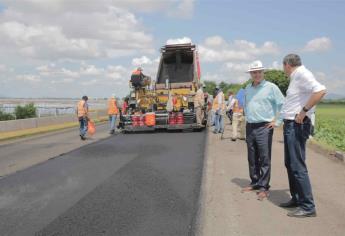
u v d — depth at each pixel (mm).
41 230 5789
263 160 7105
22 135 18984
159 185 8211
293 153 5906
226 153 11883
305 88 5809
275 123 7008
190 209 6574
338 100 93500
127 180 8734
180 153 12258
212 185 7988
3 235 5645
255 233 5348
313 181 7977
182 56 21031
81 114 16906
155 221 6035
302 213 5906
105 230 5719
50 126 23641
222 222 5836
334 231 5316
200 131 19172
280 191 7375
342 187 7488
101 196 7488
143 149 13297
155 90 20156
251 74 7090
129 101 20109
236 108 14695
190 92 19703
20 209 6836
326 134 17234
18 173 9945
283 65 6117
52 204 7074
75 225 5953
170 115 18875
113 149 13500
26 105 31344
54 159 11875
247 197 7047
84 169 10125
